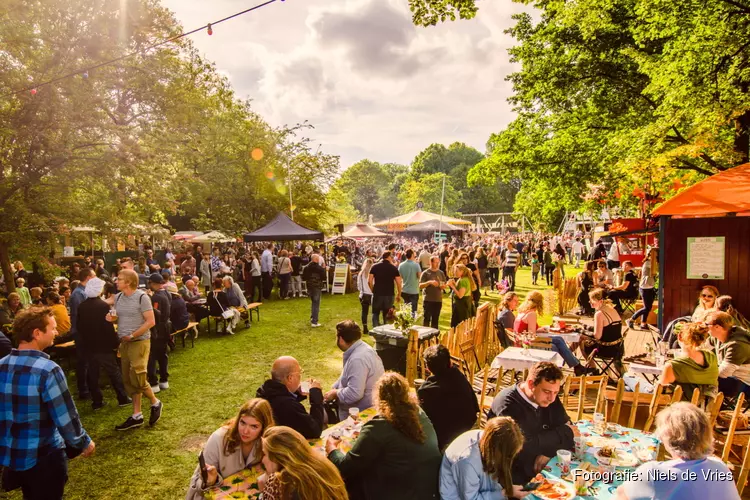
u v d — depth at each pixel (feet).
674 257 31.58
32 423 11.32
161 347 25.30
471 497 10.18
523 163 65.36
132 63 52.47
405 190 310.65
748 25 32.78
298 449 8.73
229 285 39.68
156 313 25.11
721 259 30.48
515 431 10.31
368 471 11.02
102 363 22.63
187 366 29.81
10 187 43.65
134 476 16.71
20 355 11.54
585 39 52.39
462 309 33.24
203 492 10.91
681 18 38.19
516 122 68.59
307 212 99.40
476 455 10.39
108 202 50.03
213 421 21.38
